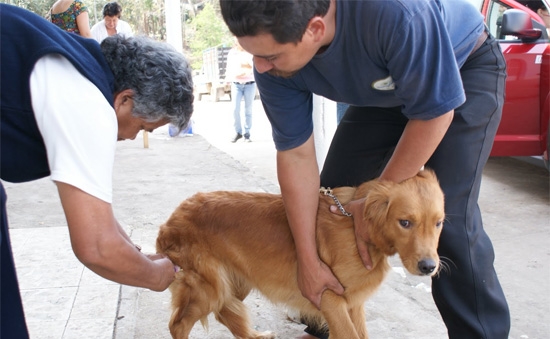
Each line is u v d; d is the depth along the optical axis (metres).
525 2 5.69
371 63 1.90
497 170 6.61
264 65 1.77
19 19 1.65
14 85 1.58
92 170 1.63
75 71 1.63
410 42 1.74
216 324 3.12
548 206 5.21
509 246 4.24
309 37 1.69
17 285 1.82
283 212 2.68
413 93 1.87
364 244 2.38
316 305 2.49
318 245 2.49
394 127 2.66
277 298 2.74
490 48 2.35
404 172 2.17
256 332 2.92
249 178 6.39
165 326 3.00
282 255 2.64
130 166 7.12
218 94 17.66
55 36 1.67
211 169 6.90
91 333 2.80
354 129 2.73
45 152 1.73
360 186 2.47
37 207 5.16
